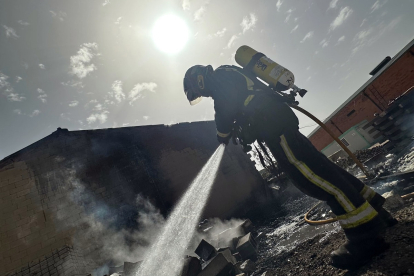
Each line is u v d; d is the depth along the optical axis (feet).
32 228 20.61
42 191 22.71
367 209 3.63
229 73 5.02
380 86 50.39
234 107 4.82
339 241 5.71
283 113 4.20
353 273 3.71
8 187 21.83
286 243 10.48
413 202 5.55
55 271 18.15
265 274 6.95
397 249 3.43
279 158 4.33
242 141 5.04
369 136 51.65
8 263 18.57
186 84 6.08
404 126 16.33
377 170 13.16
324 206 11.80
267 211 27.40
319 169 3.90
